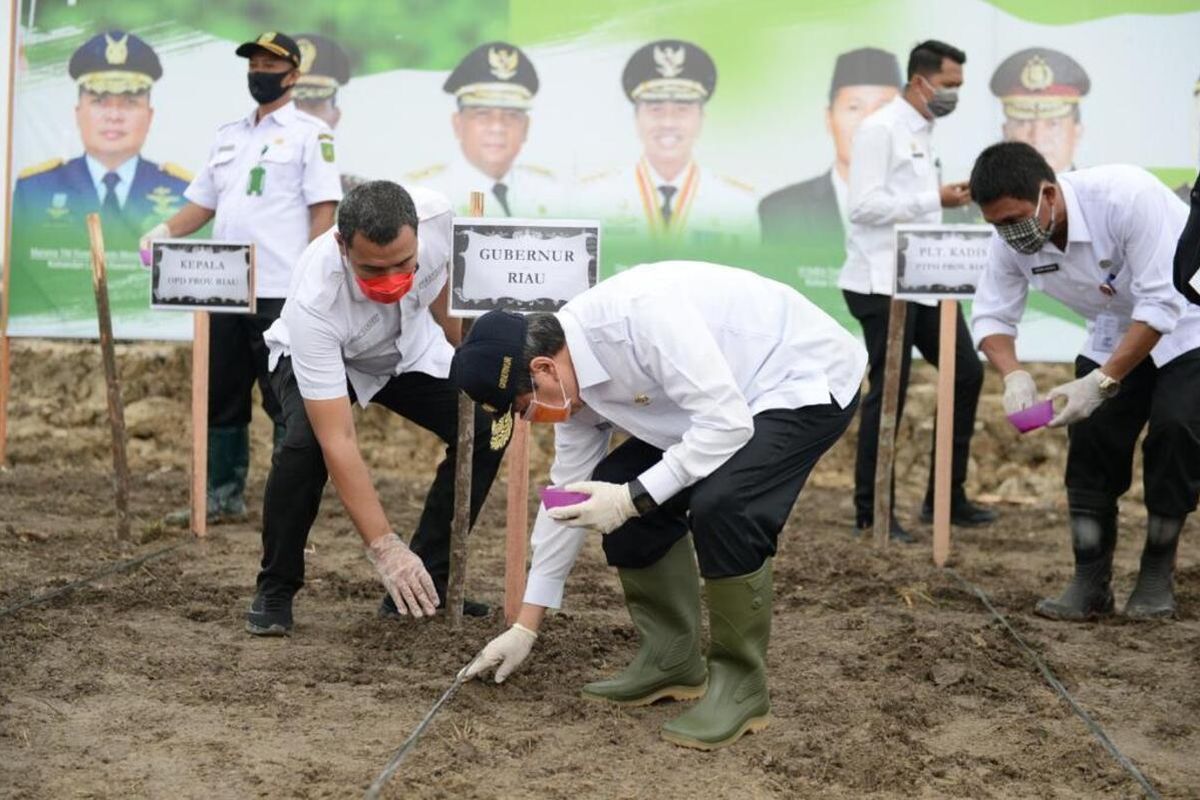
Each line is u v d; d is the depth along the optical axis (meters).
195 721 4.19
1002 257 5.55
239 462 7.25
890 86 8.34
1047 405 5.14
